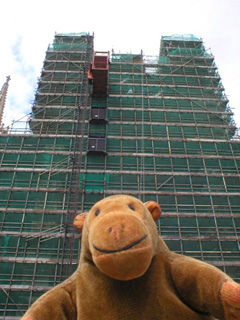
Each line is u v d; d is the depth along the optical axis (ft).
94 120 82.33
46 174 71.72
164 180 72.18
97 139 77.71
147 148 79.00
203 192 70.08
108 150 77.97
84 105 84.23
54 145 77.05
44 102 88.89
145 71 100.01
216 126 83.97
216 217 66.28
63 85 93.15
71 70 98.07
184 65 102.01
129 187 70.64
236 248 62.08
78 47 106.01
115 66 101.50
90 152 75.20
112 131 82.12
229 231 64.54
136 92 93.09
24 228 63.16
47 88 92.84
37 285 55.62
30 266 57.98
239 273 58.75
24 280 56.24
